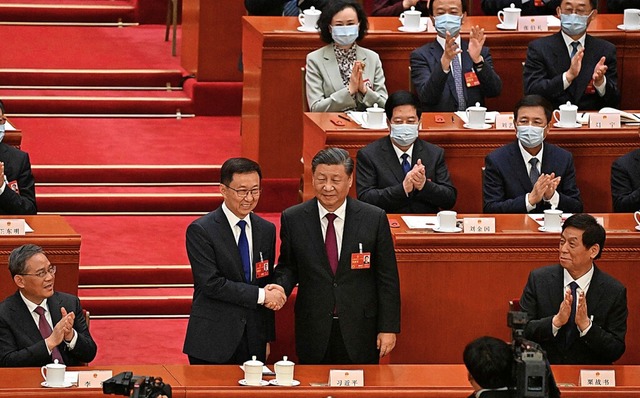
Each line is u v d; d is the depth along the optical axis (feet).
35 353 74.33
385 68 109.81
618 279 85.66
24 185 91.09
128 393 61.41
